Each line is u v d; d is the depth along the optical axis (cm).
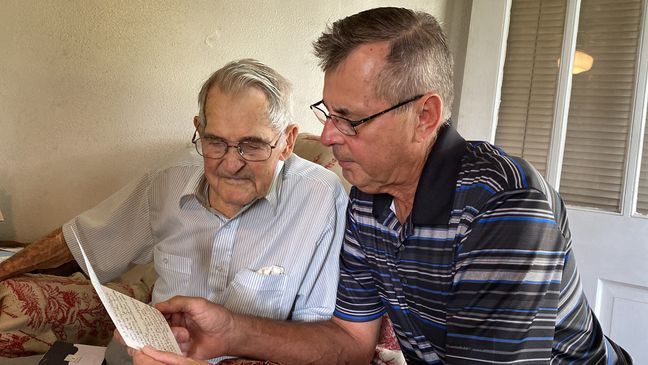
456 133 123
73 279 172
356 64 111
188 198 161
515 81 257
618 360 134
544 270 107
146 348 102
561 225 115
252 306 152
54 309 163
